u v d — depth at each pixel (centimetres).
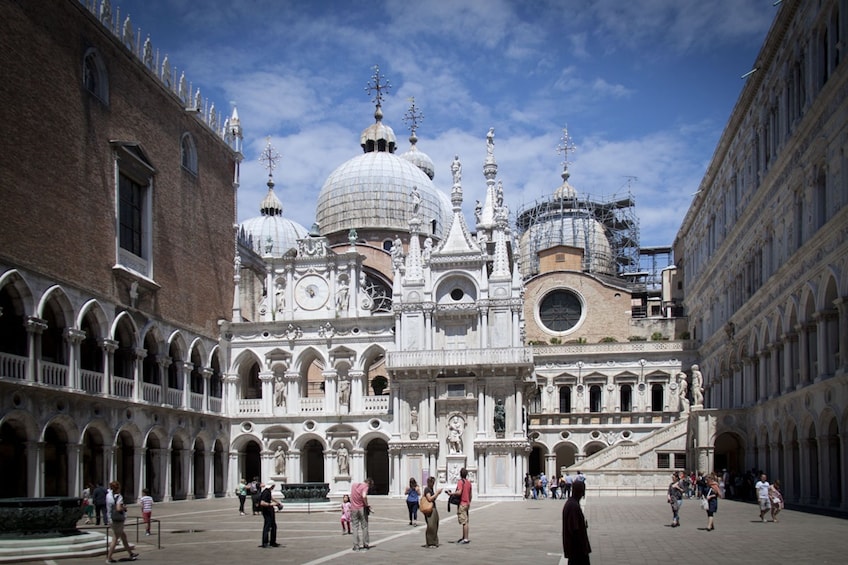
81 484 4972
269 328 7162
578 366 8519
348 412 6969
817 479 4794
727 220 7019
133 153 5694
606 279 10362
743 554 2698
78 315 4984
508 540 3288
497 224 7006
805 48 4803
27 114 4647
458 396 6719
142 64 5856
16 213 4516
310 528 3894
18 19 4612
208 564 2634
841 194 4125
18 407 4434
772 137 5534
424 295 6925
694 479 6297
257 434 7044
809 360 4788
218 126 7150
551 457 8394
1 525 2819
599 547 2941
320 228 9638
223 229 7162
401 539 3344
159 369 6000
